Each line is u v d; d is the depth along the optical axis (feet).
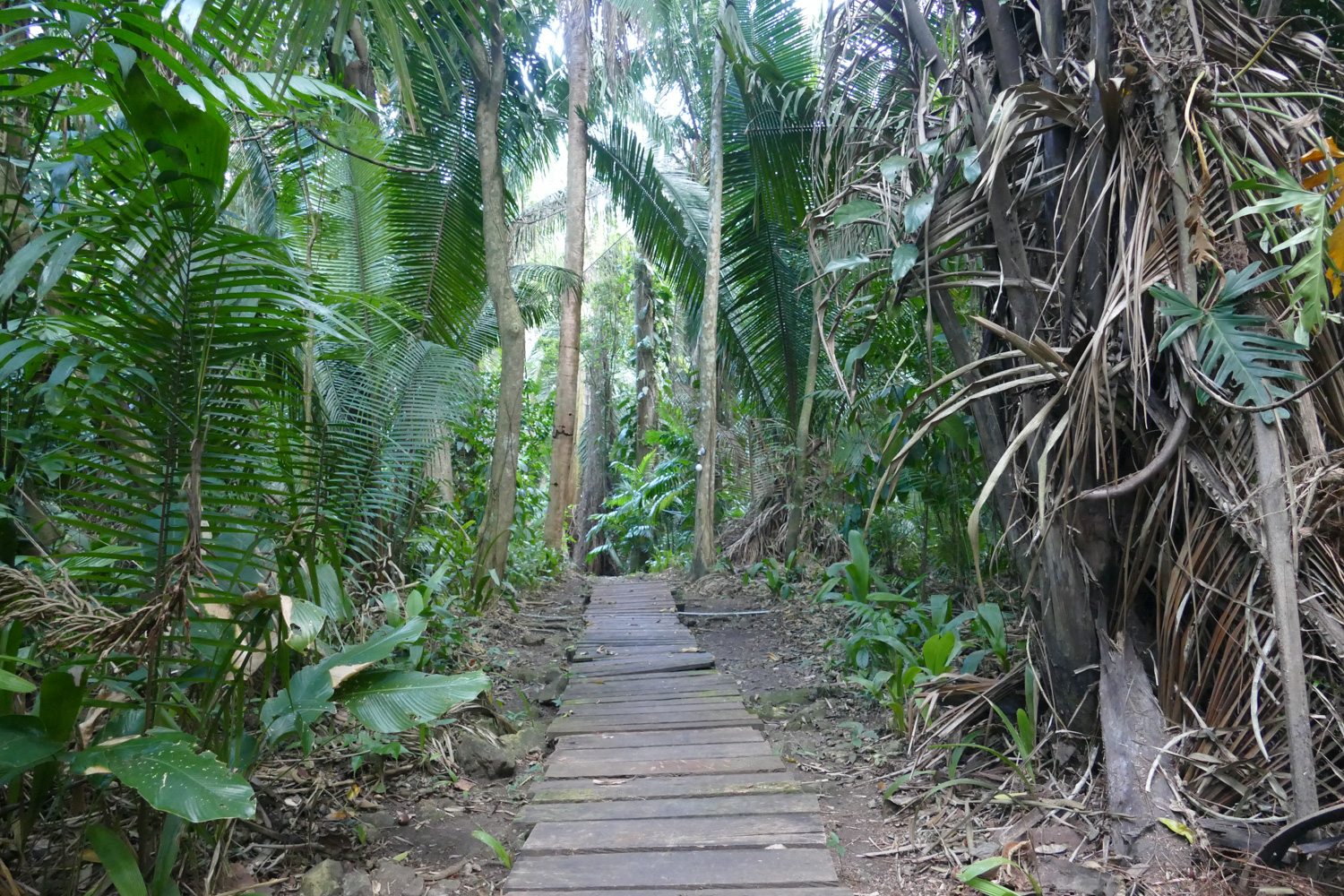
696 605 23.80
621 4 26.18
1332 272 7.01
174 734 5.98
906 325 17.44
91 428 6.05
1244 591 7.57
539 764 10.82
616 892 7.16
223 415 6.46
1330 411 7.66
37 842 7.08
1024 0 9.42
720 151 27.25
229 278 5.98
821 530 26.68
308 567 7.74
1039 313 8.91
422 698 7.50
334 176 16.58
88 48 5.96
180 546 6.49
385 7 7.09
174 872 7.07
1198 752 7.63
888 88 11.60
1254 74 8.23
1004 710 9.62
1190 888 6.68
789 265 27.91
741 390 31.89
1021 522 9.40
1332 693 7.25
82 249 6.13
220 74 6.61
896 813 8.84
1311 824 6.35
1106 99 8.03
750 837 8.13
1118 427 8.38
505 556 21.45
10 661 6.07
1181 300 7.55
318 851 8.05
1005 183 8.76
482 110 20.79
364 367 13.05
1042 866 7.22
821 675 14.98
